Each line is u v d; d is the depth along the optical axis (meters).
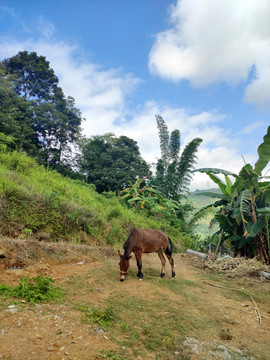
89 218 9.45
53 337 2.83
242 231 10.26
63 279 5.09
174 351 3.01
